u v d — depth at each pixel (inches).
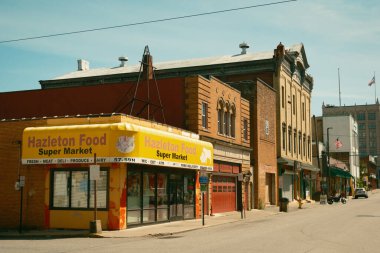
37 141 893.8
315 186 2591.0
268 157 1740.9
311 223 966.4
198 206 1162.6
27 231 872.3
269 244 613.0
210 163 1184.2
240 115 1488.7
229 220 1090.7
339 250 550.3
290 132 2134.6
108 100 1257.4
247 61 1941.4
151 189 967.6
